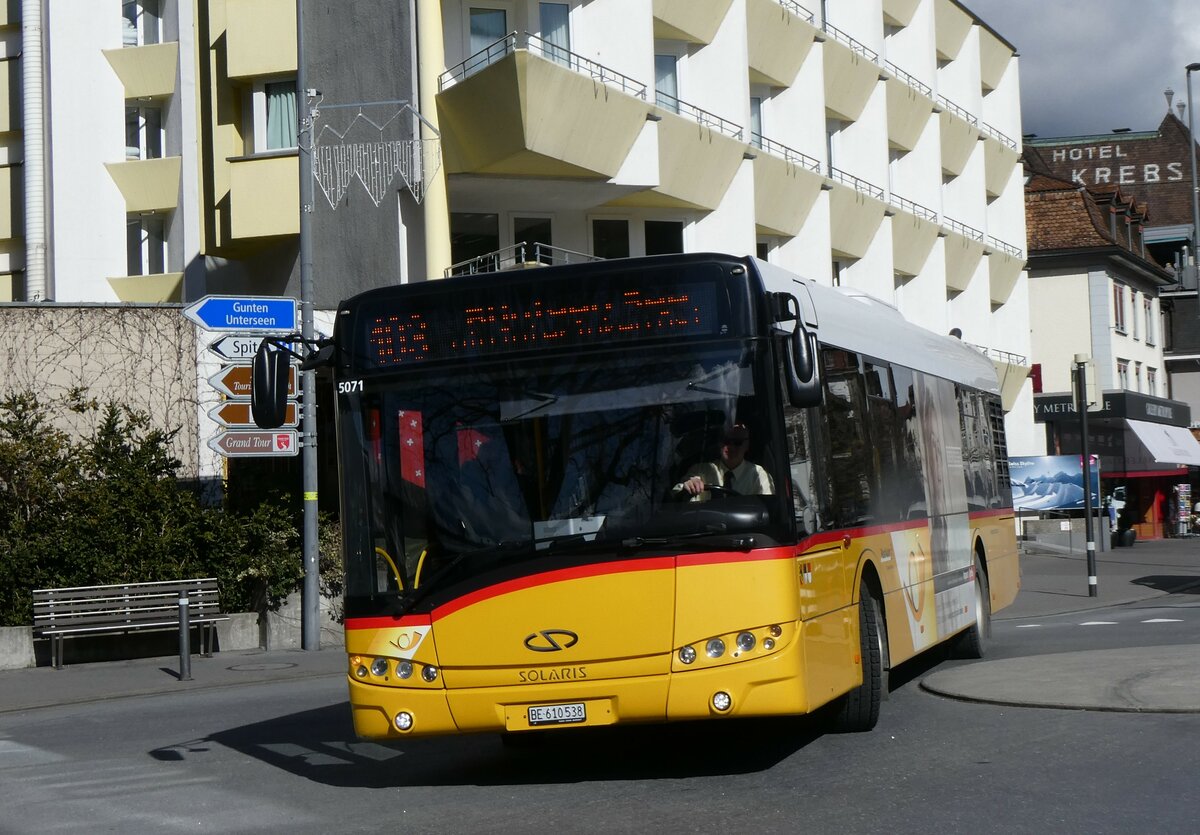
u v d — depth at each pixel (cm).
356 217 2577
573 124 2441
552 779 934
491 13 2633
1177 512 6347
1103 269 5703
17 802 952
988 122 4991
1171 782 809
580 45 2697
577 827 765
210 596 1981
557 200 2722
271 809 883
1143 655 1377
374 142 2533
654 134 2638
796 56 3362
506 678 862
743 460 869
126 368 2322
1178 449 5688
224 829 824
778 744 1019
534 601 862
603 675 853
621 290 893
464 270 2697
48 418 2280
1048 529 4412
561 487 875
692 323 885
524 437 887
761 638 849
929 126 4219
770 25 3216
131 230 3231
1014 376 4797
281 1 2708
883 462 1177
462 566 875
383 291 923
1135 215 6319
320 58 2598
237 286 2942
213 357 2359
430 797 894
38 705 1561
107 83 3192
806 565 893
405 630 880
